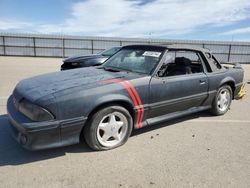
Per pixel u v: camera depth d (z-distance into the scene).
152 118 4.02
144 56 4.24
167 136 4.12
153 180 2.84
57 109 2.96
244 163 3.33
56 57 24.56
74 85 3.28
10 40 23.70
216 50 24.86
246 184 2.85
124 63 4.37
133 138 3.98
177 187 2.73
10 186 2.63
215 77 4.84
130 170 3.04
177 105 4.25
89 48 25.03
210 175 3.00
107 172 2.97
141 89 3.63
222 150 3.69
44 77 3.80
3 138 3.78
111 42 25.09
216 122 4.93
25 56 24.08
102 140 3.47
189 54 4.59
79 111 3.10
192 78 4.36
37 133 2.88
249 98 7.32
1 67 13.44
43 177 2.82
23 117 3.02
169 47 4.21
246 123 4.95
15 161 3.15
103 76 3.72
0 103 5.74
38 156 3.29
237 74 5.47
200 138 4.10
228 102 5.44
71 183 2.73
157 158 3.36
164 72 4.12
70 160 3.22
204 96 4.70
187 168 3.14
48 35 24.11
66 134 3.10
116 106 3.43
